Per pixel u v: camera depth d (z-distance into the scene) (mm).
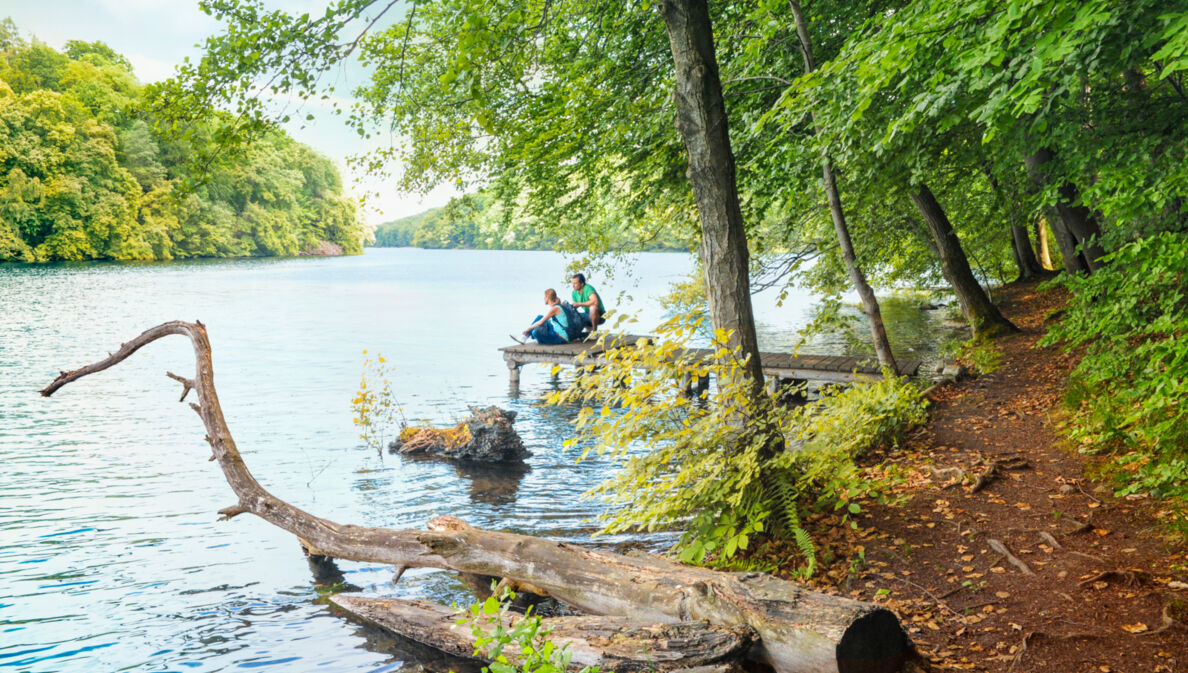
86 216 65562
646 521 5570
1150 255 4711
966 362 12125
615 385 5539
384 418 11188
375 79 10219
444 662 4348
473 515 6949
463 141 11094
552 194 12484
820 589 4641
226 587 5434
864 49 5363
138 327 22312
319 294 36562
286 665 4320
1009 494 5859
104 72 76875
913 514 5641
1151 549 4586
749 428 5445
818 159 9133
